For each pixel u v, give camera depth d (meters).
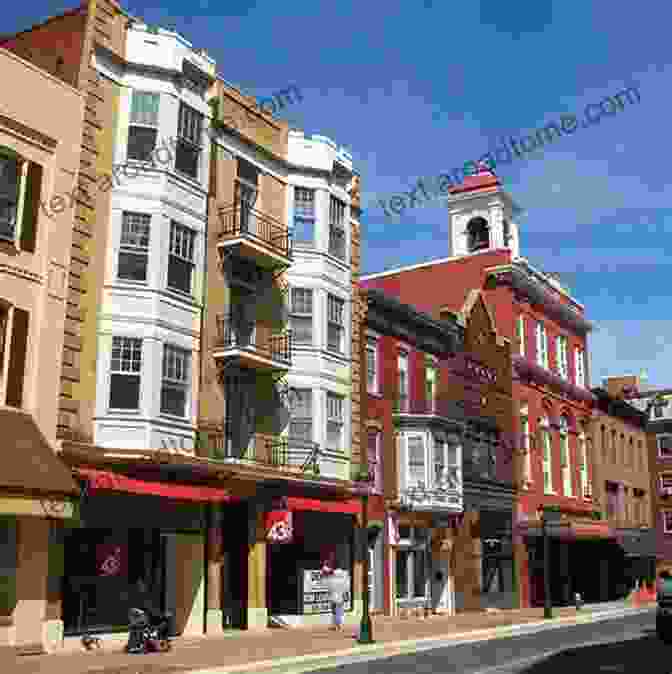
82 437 20.20
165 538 22.61
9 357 18.77
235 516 25.00
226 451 24.23
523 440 40.56
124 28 22.69
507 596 37.19
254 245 24.78
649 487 58.44
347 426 28.62
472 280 41.62
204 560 22.91
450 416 34.69
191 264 23.41
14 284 19.11
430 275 42.94
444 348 35.34
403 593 31.30
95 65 21.81
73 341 20.30
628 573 51.53
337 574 25.77
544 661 18.23
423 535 32.62
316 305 27.81
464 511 34.59
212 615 22.70
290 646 20.28
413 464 31.55
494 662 18.08
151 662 16.94
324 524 27.69
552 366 45.00
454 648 21.42
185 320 22.80
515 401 40.03
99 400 20.73
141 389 21.23
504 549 37.53
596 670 16.55
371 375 30.98
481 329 38.09
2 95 19.33
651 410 61.84
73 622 19.69
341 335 29.00
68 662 16.83
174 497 21.41
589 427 48.72
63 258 20.31
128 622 21.00
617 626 29.41
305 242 28.16
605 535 43.34
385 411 31.20
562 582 42.75
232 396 24.86
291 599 26.27
